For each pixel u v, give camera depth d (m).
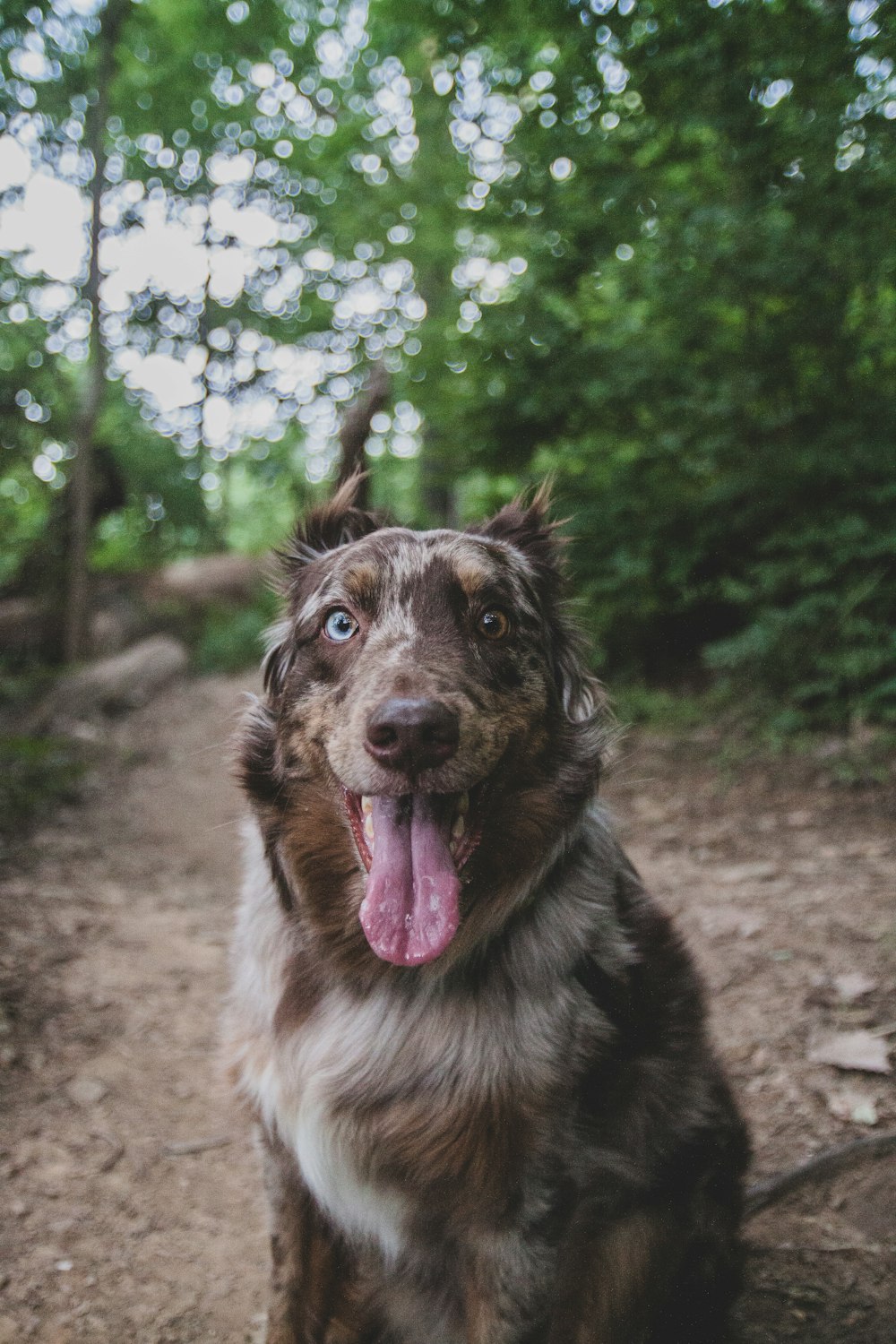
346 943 0.42
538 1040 0.40
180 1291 0.49
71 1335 0.46
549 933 0.42
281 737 0.45
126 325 2.91
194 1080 0.67
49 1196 0.54
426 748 0.38
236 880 1.11
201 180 2.85
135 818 1.34
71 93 2.40
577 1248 0.43
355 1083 0.40
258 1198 0.56
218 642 2.78
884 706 1.25
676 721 1.38
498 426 1.55
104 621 2.65
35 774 1.43
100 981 0.79
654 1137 0.43
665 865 0.99
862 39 1.08
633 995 0.43
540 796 0.43
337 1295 0.45
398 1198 0.41
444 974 0.41
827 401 1.37
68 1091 0.64
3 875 1.03
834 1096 0.59
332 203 2.90
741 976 0.73
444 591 0.44
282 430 3.34
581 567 1.50
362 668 0.42
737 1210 0.46
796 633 1.32
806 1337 0.45
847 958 0.74
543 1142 0.39
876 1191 0.52
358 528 0.53
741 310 1.36
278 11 2.74
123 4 2.28
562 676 0.49
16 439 2.53
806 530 1.32
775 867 0.95
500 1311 0.39
